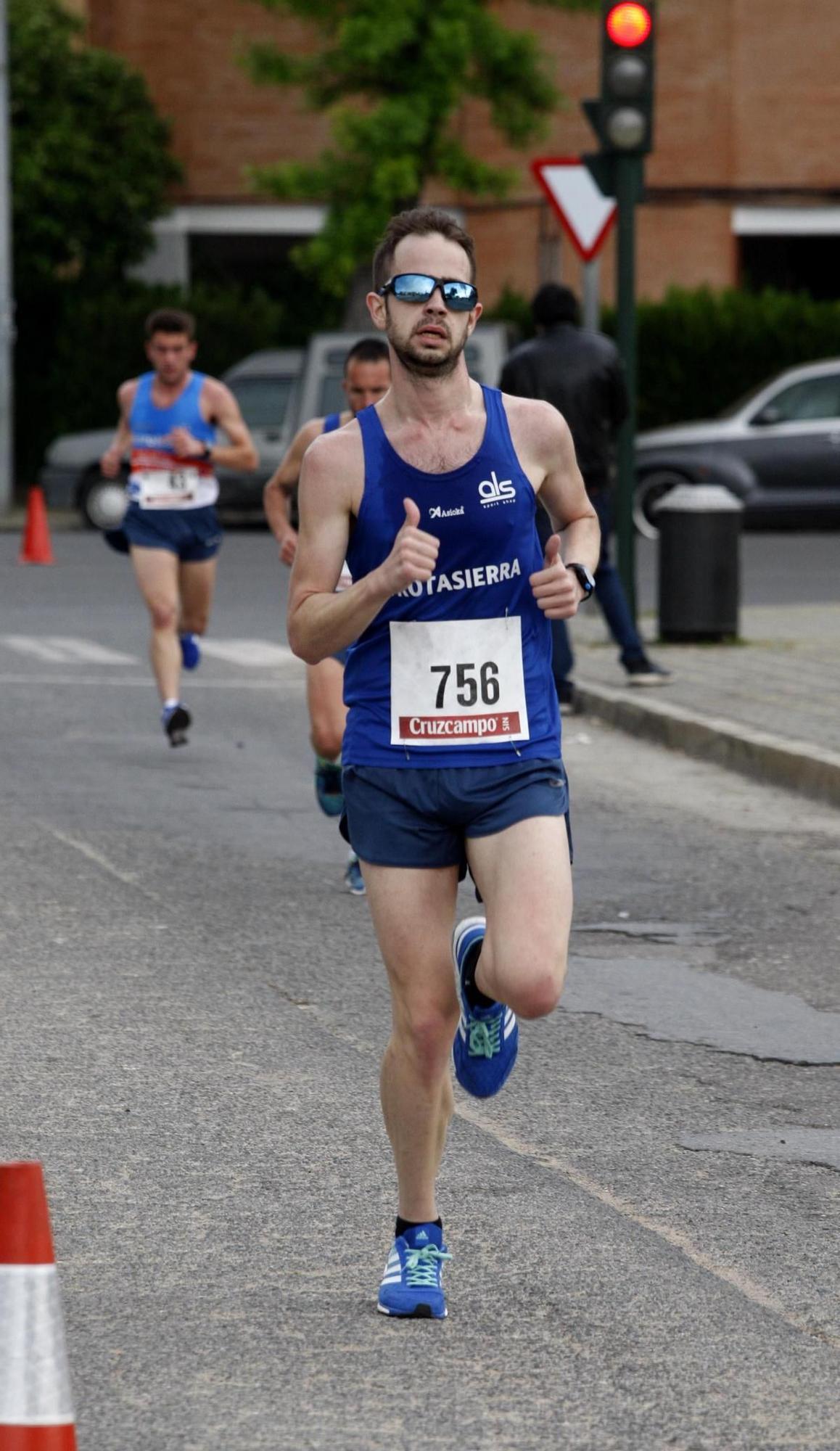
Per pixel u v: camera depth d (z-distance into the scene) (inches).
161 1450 403.5
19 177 3280.0
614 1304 480.1
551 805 458.6
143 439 1209.4
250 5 3570.4
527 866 449.7
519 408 469.4
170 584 1206.3
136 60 3597.4
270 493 935.7
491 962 443.5
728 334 3193.9
